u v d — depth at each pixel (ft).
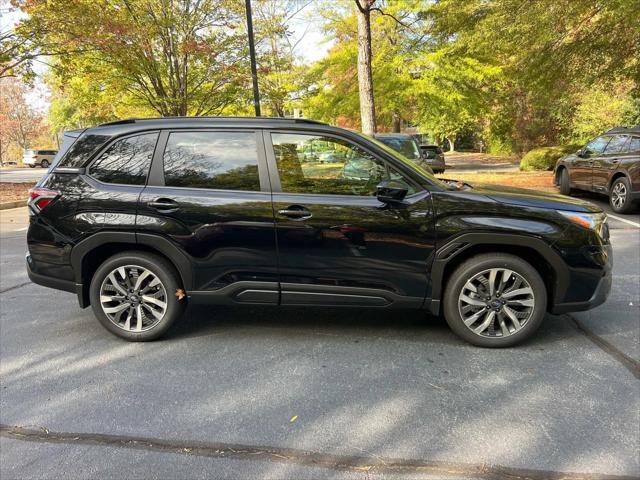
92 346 13.28
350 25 70.54
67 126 175.22
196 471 8.13
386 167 12.48
